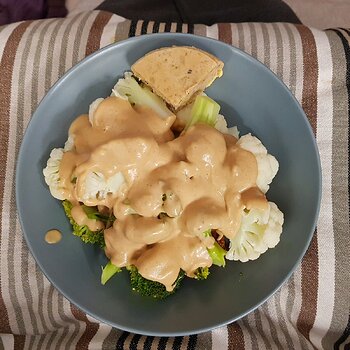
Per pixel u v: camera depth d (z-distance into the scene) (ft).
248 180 0.93
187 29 1.11
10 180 1.09
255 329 1.06
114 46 0.98
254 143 0.97
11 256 1.08
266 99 1.00
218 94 1.02
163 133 0.94
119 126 0.93
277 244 0.99
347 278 1.05
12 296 1.09
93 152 0.90
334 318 1.06
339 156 1.07
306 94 1.08
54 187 0.98
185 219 0.90
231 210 0.92
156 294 0.98
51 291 1.09
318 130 1.08
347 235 1.06
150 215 0.90
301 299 1.06
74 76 0.99
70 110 1.01
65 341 1.06
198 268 0.96
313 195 0.97
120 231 0.93
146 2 1.29
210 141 0.91
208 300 0.99
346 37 1.09
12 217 1.08
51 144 1.01
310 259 1.06
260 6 1.26
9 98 1.10
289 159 1.00
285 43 1.09
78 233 0.98
